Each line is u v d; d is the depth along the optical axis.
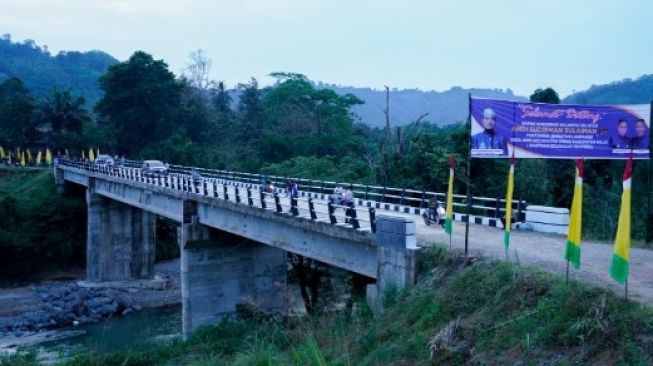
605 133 22.06
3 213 68.56
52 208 71.06
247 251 39.53
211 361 22.83
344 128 94.88
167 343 32.12
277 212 29.73
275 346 21.45
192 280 38.19
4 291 59.53
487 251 19.92
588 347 12.41
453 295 17.45
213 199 36.16
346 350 17.06
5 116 102.69
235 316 36.06
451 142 51.53
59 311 49.50
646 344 11.55
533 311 14.42
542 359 12.88
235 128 105.69
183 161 85.56
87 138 100.81
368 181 55.31
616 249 13.62
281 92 104.69
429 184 46.00
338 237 25.23
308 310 31.55
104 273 63.62
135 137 96.00
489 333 14.80
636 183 45.41
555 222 24.42
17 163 98.19
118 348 40.09
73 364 26.17
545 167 43.59
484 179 43.03
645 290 14.59
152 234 65.88
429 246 20.89
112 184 59.03
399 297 20.14
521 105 21.31
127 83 95.44
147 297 57.22
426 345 15.63
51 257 68.31
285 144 87.12
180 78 121.38
